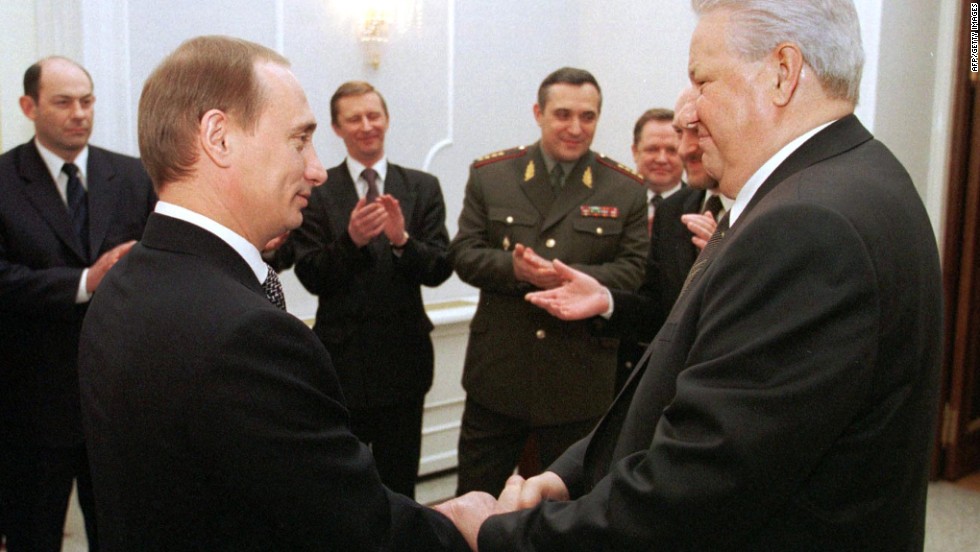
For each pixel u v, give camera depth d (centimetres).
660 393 98
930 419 93
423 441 346
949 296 343
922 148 320
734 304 84
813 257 80
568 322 231
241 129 93
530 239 239
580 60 410
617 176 246
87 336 92
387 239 251
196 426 80
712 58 99
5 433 224
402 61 345
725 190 104
